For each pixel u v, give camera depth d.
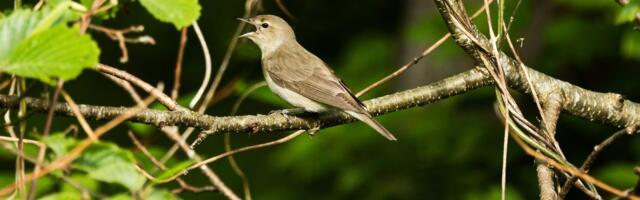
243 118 7.08
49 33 4.68
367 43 15.72
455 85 7.75
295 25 16.19
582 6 13.20
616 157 13.13
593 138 13.31
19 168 5.15
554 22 13.98
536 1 14.01
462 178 13.38
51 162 4.88
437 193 13.45
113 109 6.21
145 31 16.30
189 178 15.23
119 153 4.86
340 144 13.78
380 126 7.90
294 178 14.73
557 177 6.95
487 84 7.76
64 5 5.02
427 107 13.88
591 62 13.98
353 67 15.32
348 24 16.50
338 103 8.04
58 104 5.94
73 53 4.68
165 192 4.89
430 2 14.58
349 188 13.62
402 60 14.80
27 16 5.04
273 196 14.62
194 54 16.58
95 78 16.84
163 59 16.69
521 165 13.40
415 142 13.69
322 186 14.35
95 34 16.03
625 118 7.89
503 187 6.49
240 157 16.36
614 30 13.70
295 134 7.60
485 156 13.45
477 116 13.79
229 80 16.08
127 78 6.49
